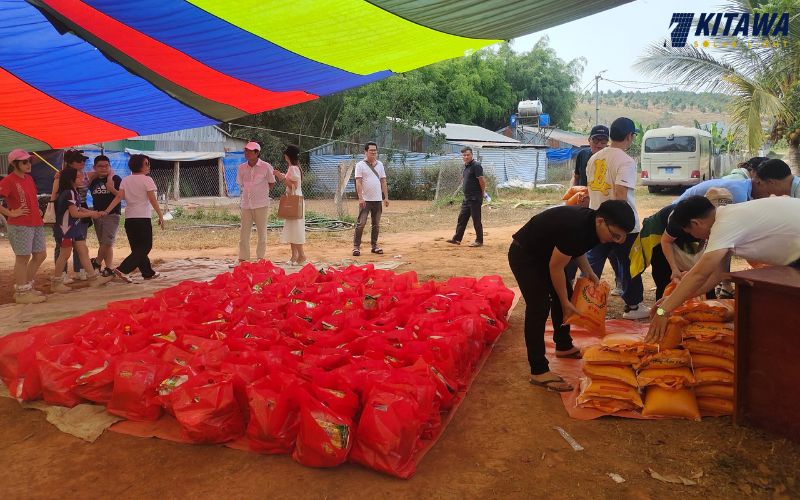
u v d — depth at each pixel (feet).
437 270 29.19
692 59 49.70
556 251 12.95
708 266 11.11
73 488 9.76
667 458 10.32
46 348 13.35
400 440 9.90
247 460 10.46
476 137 112.98
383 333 14.06
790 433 10.50
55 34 19.38
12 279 28.58
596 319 14.17
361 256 34.63
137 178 26.23
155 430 11.58
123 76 23.04
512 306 20.97
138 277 28.09
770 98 46.29
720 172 106.93
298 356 12.92
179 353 13.34
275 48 20.49
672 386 11.81
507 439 11.19
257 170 29.78
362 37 19.54
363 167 34.32
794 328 10.25
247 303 17.46
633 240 18.24
